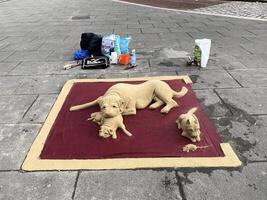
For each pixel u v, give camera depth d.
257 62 5.59
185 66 5.48
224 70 5.22
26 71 5.49
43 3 15.98
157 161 2.90
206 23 9.47
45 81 4.99
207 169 2.80
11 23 10.34
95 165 2.88
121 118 3.44
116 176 2.75
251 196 2.48
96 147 3.13
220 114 3.74
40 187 2.66
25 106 4.13
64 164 2.91
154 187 2.61
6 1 17.25
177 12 11.82
